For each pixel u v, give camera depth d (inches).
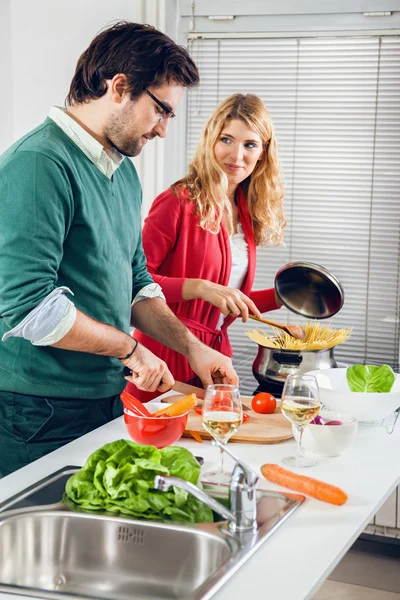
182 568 51.7
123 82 70.7
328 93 132.8
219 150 104.9
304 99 134.0
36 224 66.9
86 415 77.1
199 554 51.3
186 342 84.8
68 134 73.9
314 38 132.0
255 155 106.3
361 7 129.2
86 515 53.2
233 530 51.8
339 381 85.4
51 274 68.6
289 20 133.0
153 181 137.2
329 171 134.6
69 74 128.6
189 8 137.3
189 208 104.3
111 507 54.1
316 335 95.3
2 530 52.0
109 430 74.9
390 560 119.3
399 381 82.9
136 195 84.6
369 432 76.1
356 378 81.0
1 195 68.1
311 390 63.1
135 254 87.5
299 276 98.7
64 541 53.4
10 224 67.0
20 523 52.7
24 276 66.4
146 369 72.4
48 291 67.4
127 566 52.8
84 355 75.5
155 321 86.6
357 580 113.4
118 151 75.7
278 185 112.1
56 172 68.6
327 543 50.8
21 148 69.6
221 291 96.0
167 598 51.6
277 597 43.5
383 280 134.9
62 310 67.0
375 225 134.0
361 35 130.0
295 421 63.4
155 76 70.6
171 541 51.8
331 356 91.7
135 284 87.8
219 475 61.3
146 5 133.6
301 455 68.6
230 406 60.3
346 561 119.1
